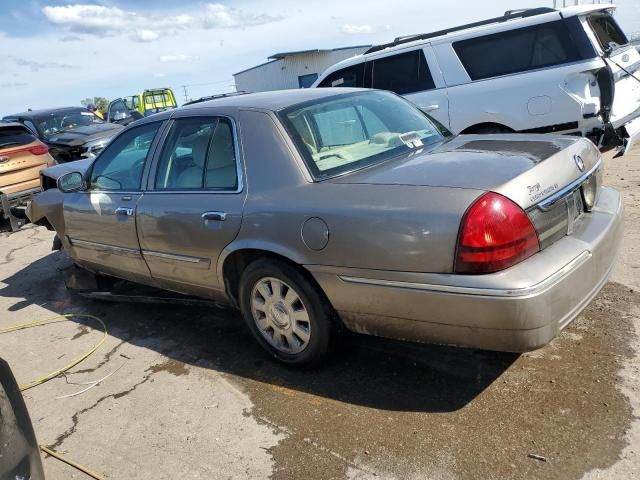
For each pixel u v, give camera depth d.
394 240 2.58
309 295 3.01
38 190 9.19
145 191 3.88
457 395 2.91
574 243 2.66
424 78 7.10
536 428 2.58
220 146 3.43
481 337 2.51
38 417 3.31
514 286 2.36
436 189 2.58
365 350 3.45
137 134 4.09
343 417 2.86
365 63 7.53
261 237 3.08
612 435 2.47
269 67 34.38
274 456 2.65
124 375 3.64
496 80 6.67
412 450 2.55
